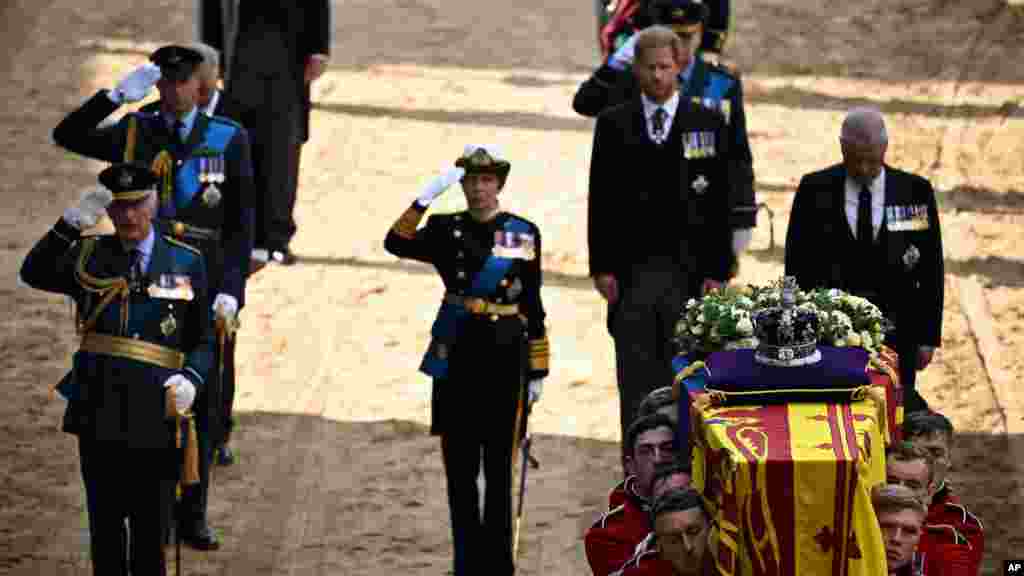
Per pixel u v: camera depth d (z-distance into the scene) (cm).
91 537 2975
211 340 3038
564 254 4756
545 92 6059
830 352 2300
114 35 6506
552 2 7106
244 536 3388
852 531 2055
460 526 3108
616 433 3803
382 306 4469
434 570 3247
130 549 3020
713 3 4441
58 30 6544
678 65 3447
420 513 3475
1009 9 6750
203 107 3494
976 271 4594
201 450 3322
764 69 6259
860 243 3145
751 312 2502
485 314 3078
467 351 3077
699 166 3450
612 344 4231
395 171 5366
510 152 5484
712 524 2128
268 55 4444
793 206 3203
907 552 2161
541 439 3769
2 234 4844
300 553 3322
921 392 3956
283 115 4459
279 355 4200
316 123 5750
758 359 2262
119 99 3256
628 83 3909
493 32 6719
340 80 6159
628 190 3456
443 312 3105
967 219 4953
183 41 6450
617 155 3453
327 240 4884
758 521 2061
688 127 3441
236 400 3972
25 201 5075
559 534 3359
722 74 3722
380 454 3722
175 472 2989
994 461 3622
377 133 5659
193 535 3331
